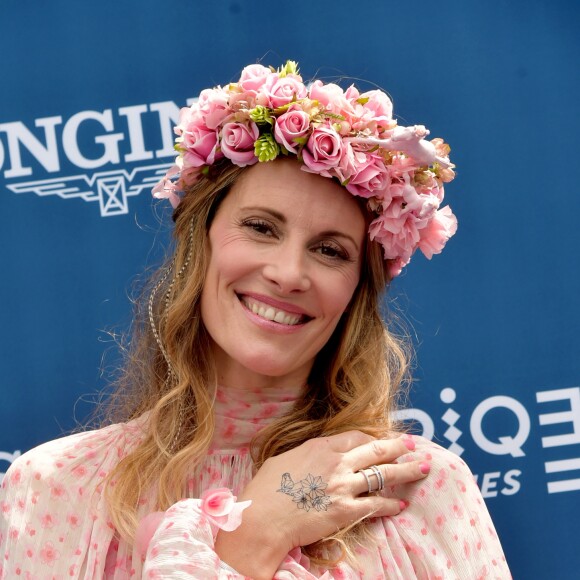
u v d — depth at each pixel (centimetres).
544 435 666
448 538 457
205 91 479
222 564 419
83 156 669
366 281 491
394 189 466
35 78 668
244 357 458
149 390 505
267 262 452
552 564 660
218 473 471
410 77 675
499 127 676
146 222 670
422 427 665
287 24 673
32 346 663
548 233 674
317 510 439
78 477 475
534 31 678
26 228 667
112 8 671
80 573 457
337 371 490
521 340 670
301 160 453
